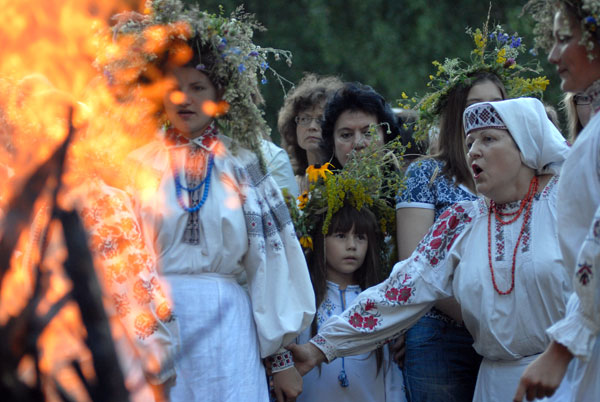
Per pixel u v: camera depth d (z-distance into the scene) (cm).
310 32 2042
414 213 708
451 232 634
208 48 626
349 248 704
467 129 614
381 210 732
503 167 593
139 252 543
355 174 715
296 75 2038
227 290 593
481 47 767
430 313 687
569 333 432
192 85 623
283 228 630
